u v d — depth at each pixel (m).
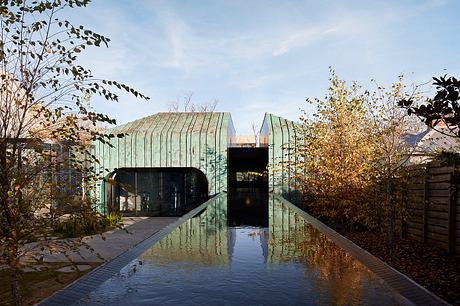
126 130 16.42
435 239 7.42
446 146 9.92
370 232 9.23
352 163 8.68
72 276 5.29
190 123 17.19
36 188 3.04
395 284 3.13
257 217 7.94
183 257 4.14
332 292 2.96
